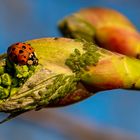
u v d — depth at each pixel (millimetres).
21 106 178
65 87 182
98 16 211
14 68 177
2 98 177
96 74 183
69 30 213
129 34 207
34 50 181
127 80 184
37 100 179
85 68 183
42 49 182
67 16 214
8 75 177
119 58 185
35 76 179
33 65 179
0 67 178
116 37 206
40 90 179
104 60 184
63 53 182
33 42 183
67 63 182
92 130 232
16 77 177
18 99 178
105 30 207
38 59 180
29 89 178
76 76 183
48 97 180
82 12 212
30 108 179
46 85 179
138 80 184
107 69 183
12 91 177
